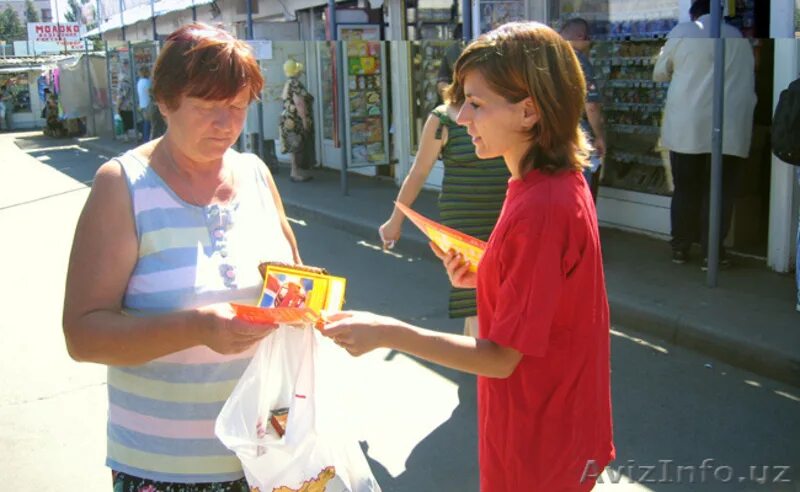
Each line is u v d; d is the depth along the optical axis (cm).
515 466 187
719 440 393
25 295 698
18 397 472
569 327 180
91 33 2489
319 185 1174
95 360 184
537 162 179
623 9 729
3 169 1770
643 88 728
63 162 1908
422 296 659
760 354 467
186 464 195
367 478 205
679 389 452
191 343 177
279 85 1307
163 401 194
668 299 557
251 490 192
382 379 479
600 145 630
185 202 194
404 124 1116
